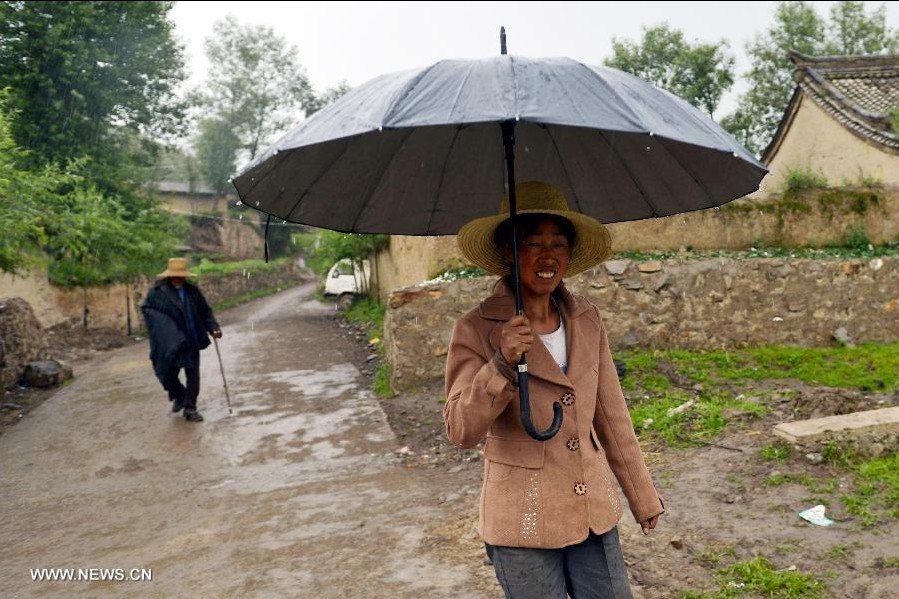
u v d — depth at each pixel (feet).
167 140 73.10
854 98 53.11
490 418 5.96
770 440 16.01
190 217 140.67
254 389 30.42
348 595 11.48
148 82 67.15
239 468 19.61
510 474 6.32
